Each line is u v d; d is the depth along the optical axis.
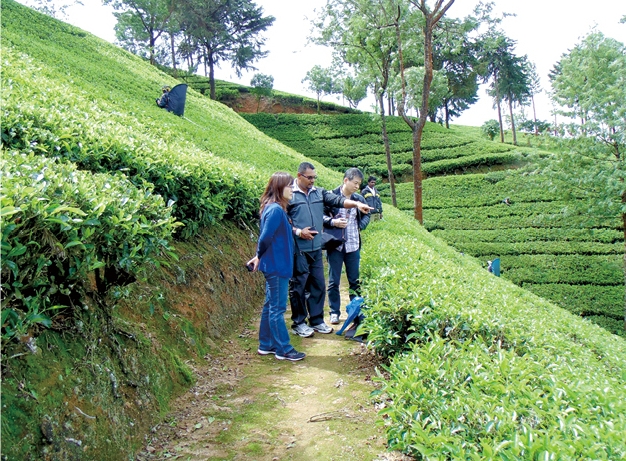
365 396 4.19
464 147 38.41
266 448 3.38
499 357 3.53
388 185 33.88
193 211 6.26
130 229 3.31
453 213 29.28
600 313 19.91
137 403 3.50
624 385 4.39
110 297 3.78
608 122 18.75
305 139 42.59
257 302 7.36
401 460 3.22
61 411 2.80
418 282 5.35
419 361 3.65
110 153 5.87
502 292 8.43
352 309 5.73
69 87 12.03
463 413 2.95
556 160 20.58
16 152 3.61
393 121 44.50
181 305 5.05
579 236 24.61
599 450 2.28
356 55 26.02
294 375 4.65
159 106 17.67
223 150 14.87
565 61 20.41
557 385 3.16
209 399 4.10
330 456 3.28
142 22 43.59
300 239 5.68
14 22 19.12
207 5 45.72
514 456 2.26
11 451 2.38
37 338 2.96
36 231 2.67
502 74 51.81
